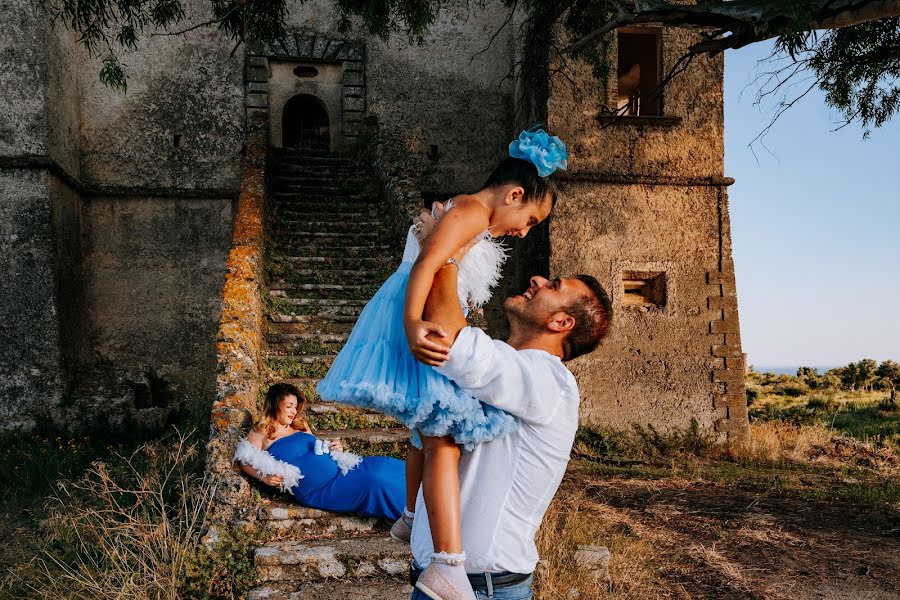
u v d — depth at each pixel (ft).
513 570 6.54
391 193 34.06
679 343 35.96
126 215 38.93
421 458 7.87
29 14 32.76
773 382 86.28
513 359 6.48
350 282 30.35
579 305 7.35
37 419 32.22
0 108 32.60
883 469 32.94
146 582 14.20
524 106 40.16
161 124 39.65
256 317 23.89
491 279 7.39
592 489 26.09
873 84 29.17
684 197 36.83
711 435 35.42
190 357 38.60
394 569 14.97
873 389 78.84
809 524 22.44
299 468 16.49
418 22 30.19
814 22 21.61
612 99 36.40
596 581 15.52
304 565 14.84
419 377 6.46
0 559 17.61
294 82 43.14
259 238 27.17
